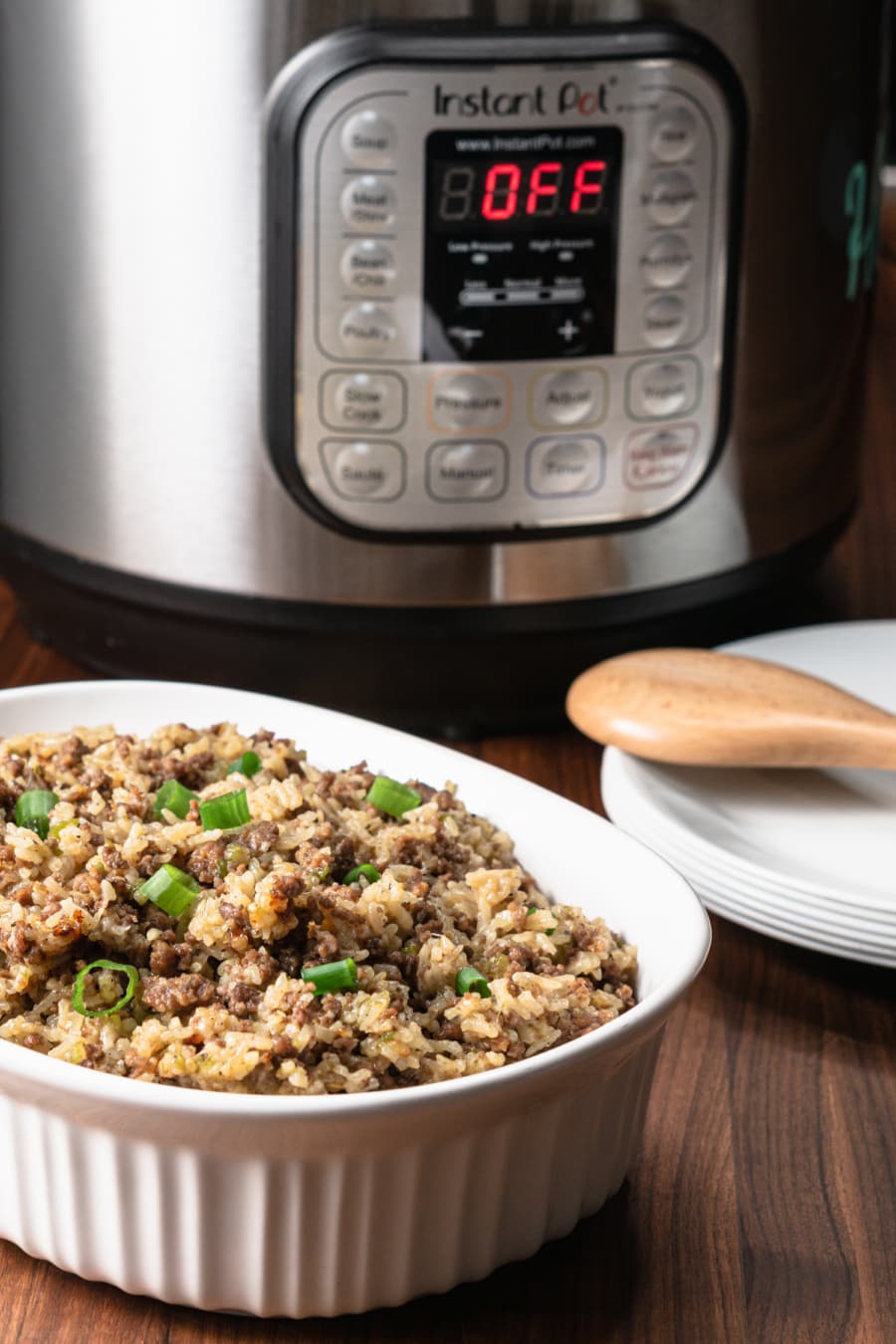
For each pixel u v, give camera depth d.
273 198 0.80
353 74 0.78
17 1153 0.53
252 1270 0.53
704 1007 0.73
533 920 0.60
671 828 0.73
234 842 0.59
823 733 0.77
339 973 0.54
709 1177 0.63
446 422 0.84
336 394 0.83
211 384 0.85
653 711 0.79
